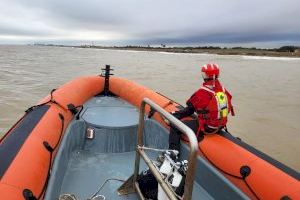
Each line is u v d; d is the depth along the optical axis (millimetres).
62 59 50969
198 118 3342
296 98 14227
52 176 2648
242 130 8758
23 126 3074
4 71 24062
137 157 2756
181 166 2410
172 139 3486
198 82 19578
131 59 58344
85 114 4391
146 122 4133
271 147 7441
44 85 16000
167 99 4633
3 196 1954
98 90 6004
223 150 3080
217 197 2936
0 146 2607
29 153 2555
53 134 3193
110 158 3760
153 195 2689
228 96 3461
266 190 2520
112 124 3980
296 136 8234
